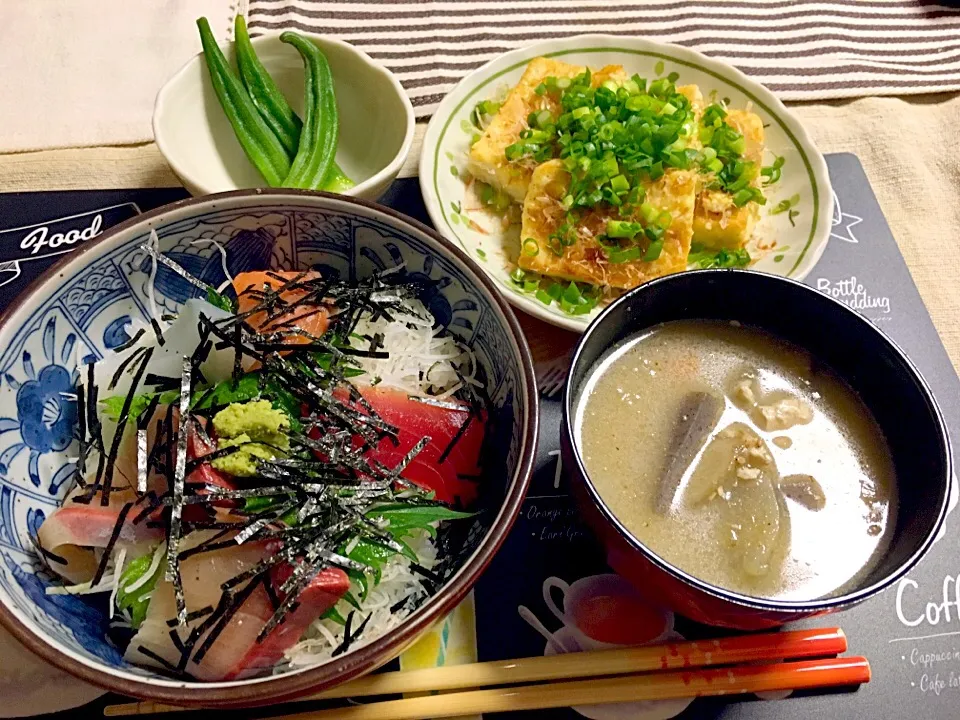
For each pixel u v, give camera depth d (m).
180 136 0.36
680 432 0.27
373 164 0.38
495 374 0.27
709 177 0.36
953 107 0.42
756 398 0.28
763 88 0.39
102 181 0.36
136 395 0.26
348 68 0.38
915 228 0.38
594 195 0.35
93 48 0.41
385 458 0.26
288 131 0.38
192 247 0.28
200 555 0.24
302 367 0.27
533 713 0.25
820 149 0.40
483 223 0.37
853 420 0.27
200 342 0.27
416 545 0.26
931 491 0.24
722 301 0.28
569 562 0.28
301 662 0.24
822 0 0.46
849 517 0.26
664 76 0.40
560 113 0.38
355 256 0.29
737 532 0.25
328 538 0.24
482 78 0.39
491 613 0.27
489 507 0.26
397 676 0.25
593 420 0.27
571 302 0.34
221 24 0.43
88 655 0.21
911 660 0.27
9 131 0.38
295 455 0.25
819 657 0.26
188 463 0.24
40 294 0.25
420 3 0.45
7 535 0.23
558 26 0.45
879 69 0.43
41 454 0.25
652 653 0.26
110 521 0.24
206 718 0.25
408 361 0.29
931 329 0.34
